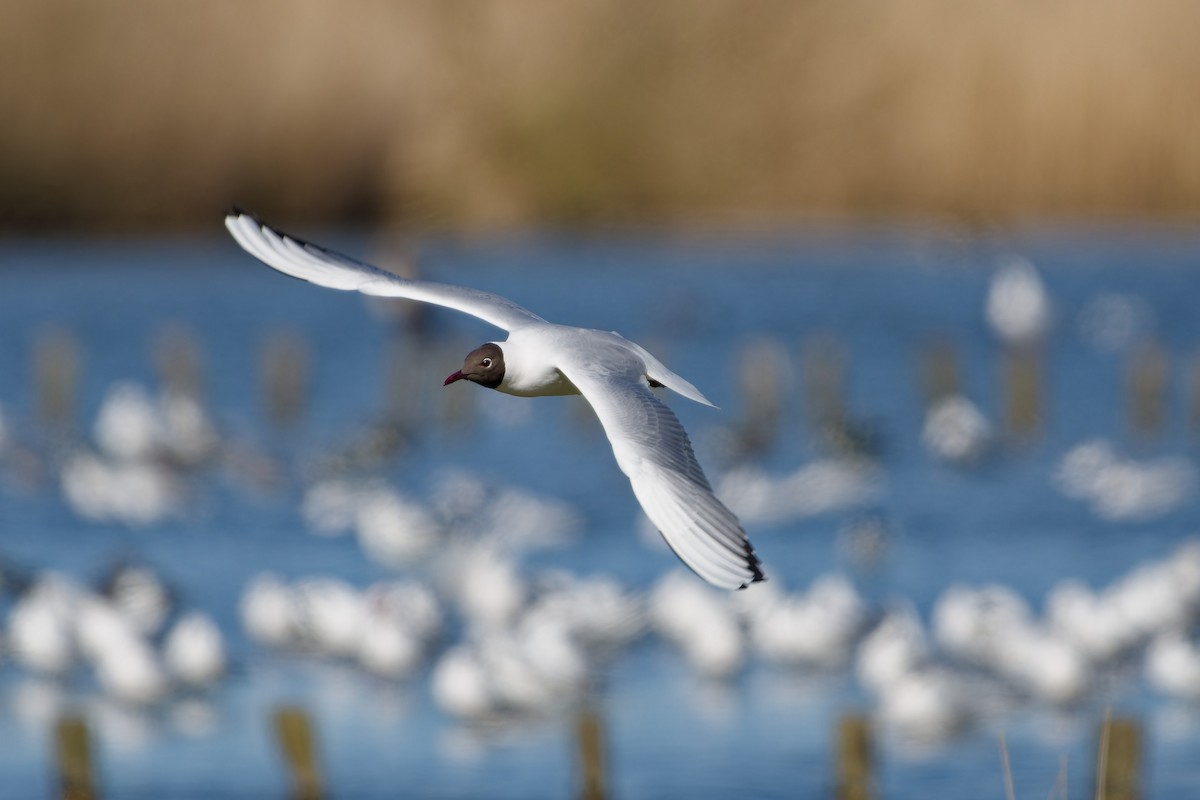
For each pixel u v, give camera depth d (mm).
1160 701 18781
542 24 55062
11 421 34156
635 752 17234
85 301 50094
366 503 30047
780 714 18469
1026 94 50594
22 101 49531
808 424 38531
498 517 27938
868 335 46906
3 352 45312
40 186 50125
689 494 6223
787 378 42375
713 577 6023
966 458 32469
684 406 39750
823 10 53562
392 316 40625
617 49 55031
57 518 29078
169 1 50000
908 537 27625
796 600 22641
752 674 20188
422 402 40781
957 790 16062
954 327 47594
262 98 51156
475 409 39625
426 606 21016
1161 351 40062
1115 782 13977
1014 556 26312
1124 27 49688
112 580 22547
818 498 29938
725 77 54656
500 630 19953
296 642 21188
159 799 16234
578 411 37344
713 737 17625
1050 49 50219
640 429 6480
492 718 18641
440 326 42656
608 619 20609
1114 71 49688
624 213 55250
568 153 55062
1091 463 31969
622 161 55188
